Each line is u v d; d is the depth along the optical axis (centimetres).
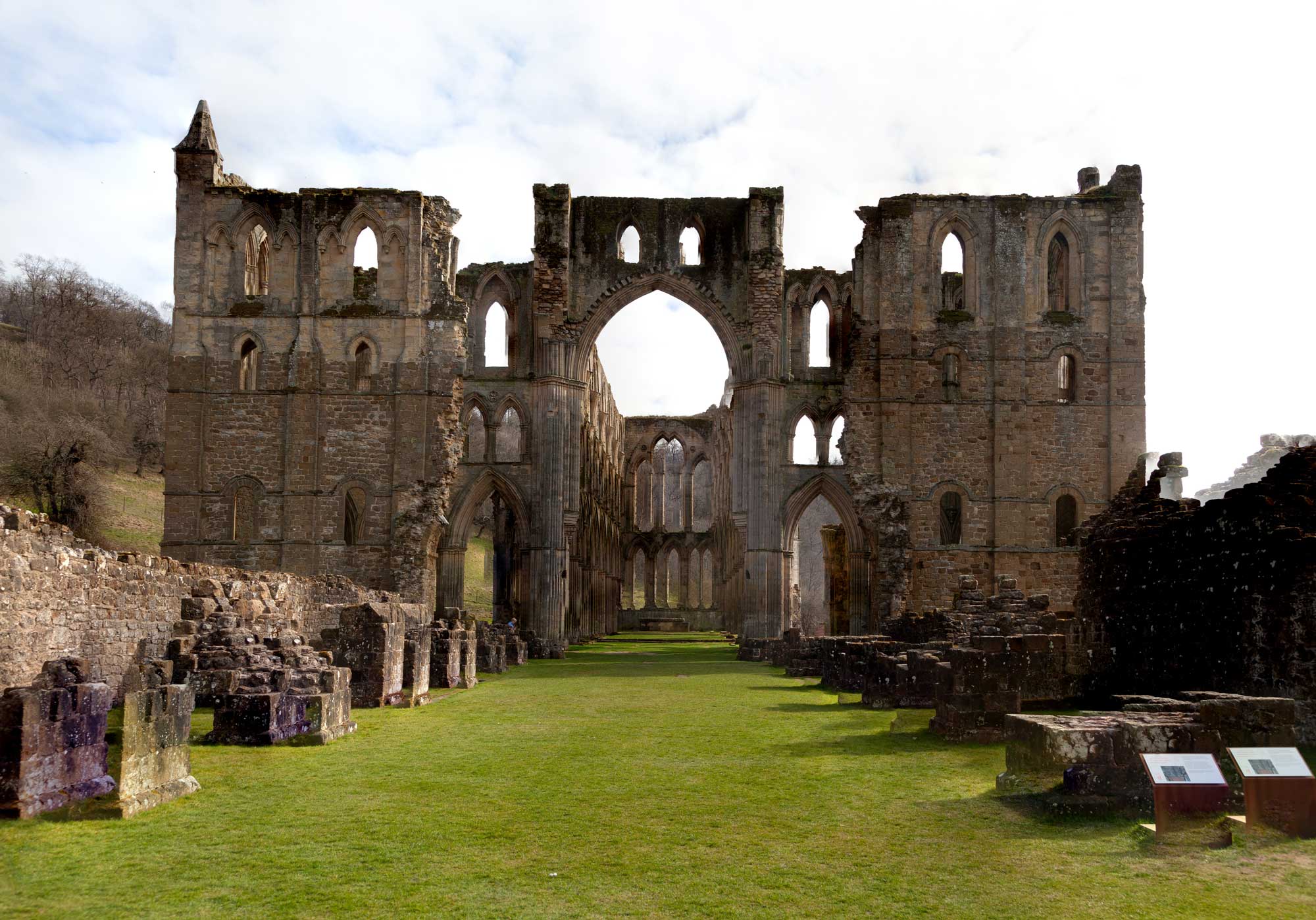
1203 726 1080
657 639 6831
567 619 5584
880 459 4638
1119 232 4697
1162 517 2078
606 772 1358
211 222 4491
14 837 972
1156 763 970
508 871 896
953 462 4641
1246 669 1702
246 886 846
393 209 4497
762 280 4906
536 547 4769
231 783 1265
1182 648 1909
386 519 4397
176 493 4381
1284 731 1086
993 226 4722
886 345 4675
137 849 952
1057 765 1087
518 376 4941
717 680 3066
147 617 2020
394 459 4400
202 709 1833
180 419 4409
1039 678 1650
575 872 892
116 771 1244
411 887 848
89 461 7031
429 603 4431
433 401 4434
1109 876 860
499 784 1273
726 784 1272
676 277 5003
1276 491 1677
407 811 1120
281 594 2739
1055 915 773
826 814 1098
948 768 1360
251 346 4497
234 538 4400
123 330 11019
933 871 886
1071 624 2448
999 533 4591
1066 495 4628
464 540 4834
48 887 836
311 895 824
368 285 4662
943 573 4594
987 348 4688
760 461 4828
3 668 1528
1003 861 909
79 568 1762
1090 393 4669
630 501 8988
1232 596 1748
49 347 9606
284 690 1628
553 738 1686
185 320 4447
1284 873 859
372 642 2188
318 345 4438
